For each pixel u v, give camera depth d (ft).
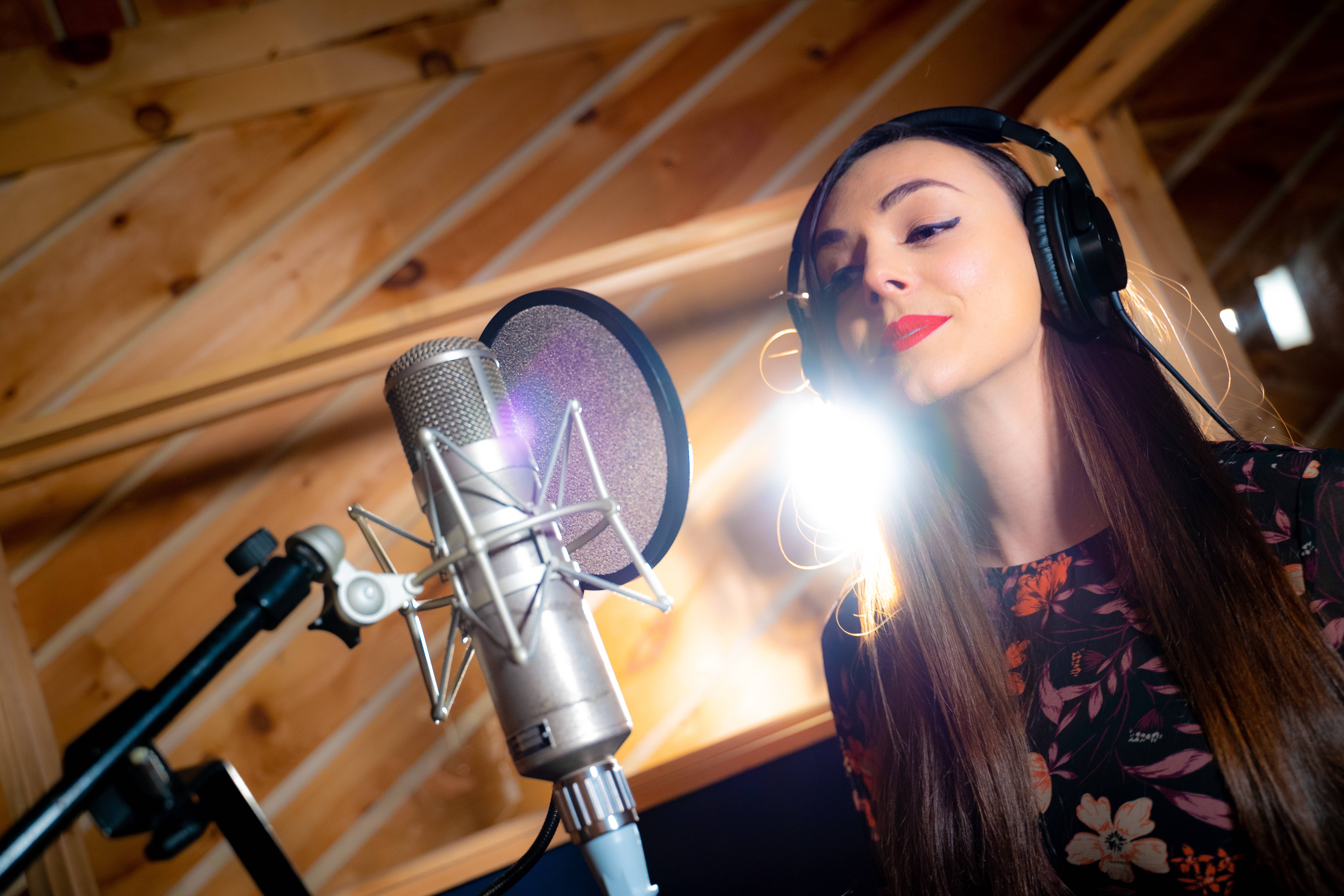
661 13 5.49
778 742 4.45
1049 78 5.68
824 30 5.64
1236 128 6.11
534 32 5.37
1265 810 2.41
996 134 3.00
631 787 4.30
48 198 4.85
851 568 4.54
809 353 3.34
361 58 5.21
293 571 1.73
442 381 1.91
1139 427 2.93
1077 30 5.75
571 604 1.79
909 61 5.65
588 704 1.68
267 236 5.01
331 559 1.74
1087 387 2.99
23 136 4.83
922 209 2.83
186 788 1.64
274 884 1.83
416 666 4.60
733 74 5.54
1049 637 3.02
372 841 4.37
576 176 5.32
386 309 5.01
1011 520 3.20
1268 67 6.22
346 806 4.39
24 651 3.75
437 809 4.44
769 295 5.23
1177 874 2.65
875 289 2.77
